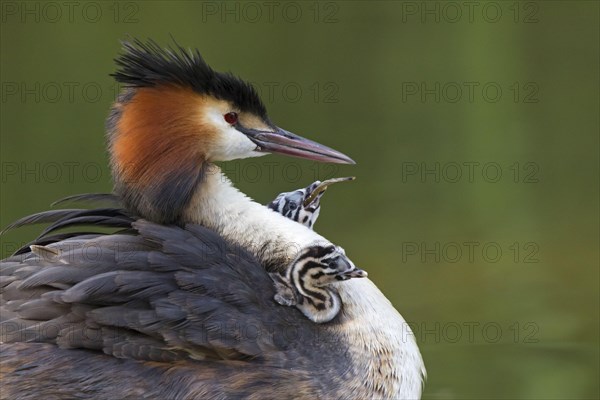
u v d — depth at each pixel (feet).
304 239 32.81
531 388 39.52
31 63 71.00
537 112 70.59
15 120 65.31
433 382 40.06
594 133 67.56
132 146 32.53
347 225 55.62
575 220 56.95
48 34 73.10
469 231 55.11
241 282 31.42
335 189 59.11
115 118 33.06
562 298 48.37
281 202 36.52
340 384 31.19
